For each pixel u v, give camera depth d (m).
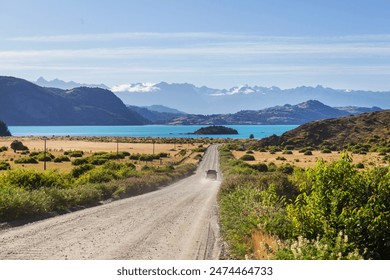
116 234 16.02
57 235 15.38
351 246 9.02
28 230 16.33
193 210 25.28
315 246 8.34
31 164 82.81
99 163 84.62
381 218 9.33
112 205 27.50
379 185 9.64
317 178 10.02
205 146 176.62
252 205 16.95
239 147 150.12
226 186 31.75
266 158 107.94
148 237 15.56
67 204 24.86
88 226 17.91
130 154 118.00
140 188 41.66
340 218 9.45
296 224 10.19
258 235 12.18
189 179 70.19
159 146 166.88
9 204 18.84
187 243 14.48
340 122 167.88
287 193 24.36
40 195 22.86
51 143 170.50
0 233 15.52
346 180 9.88
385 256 9.45
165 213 23.61
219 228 18.03
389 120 163.00
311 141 152.25
